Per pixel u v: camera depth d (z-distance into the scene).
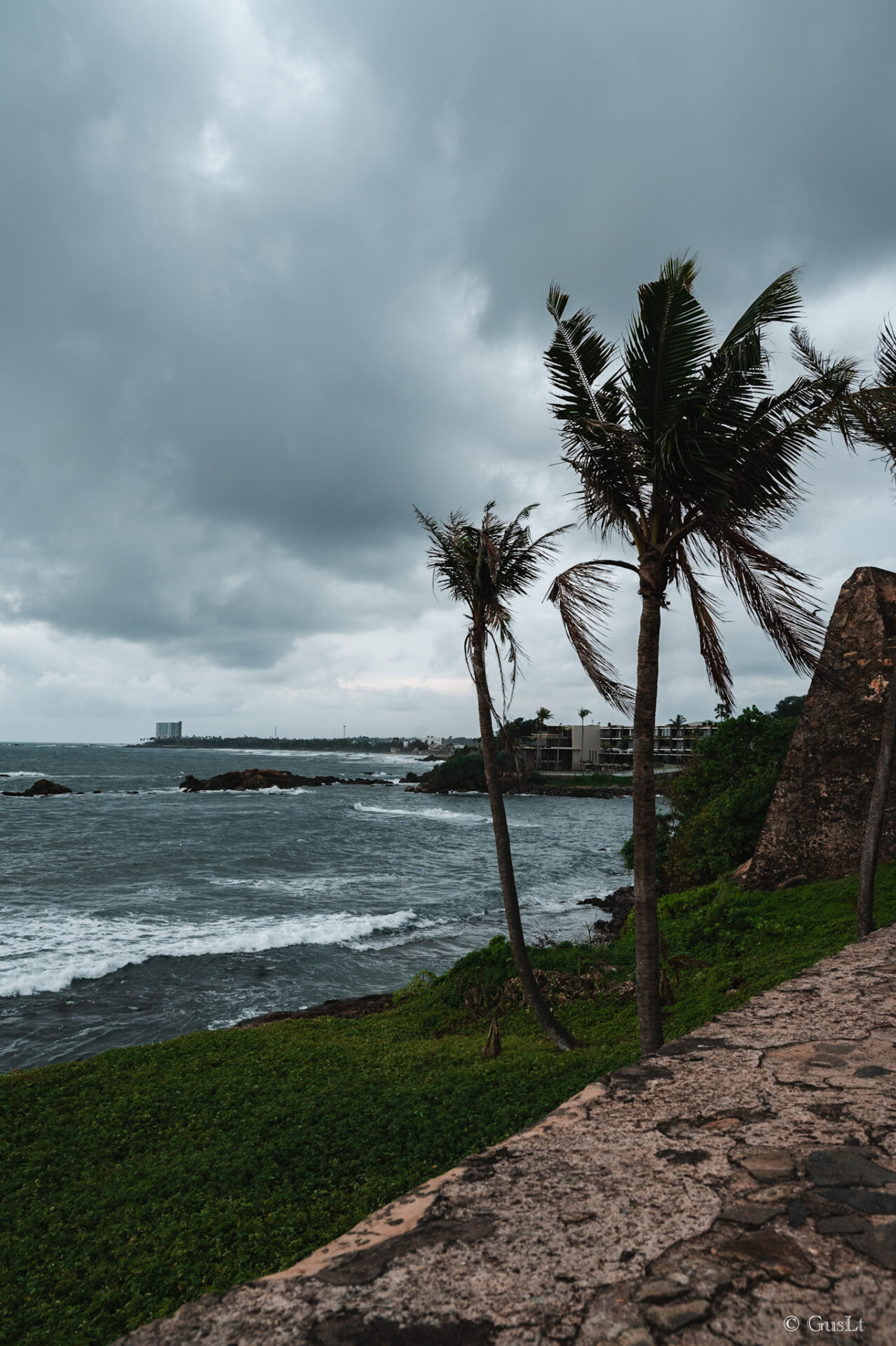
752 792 20.84
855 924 12.12
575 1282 1.69
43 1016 17.12
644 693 7.82
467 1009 14.30
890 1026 3.92
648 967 7.66
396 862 43.25
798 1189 2.14
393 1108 8.80
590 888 36.88
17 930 24.95
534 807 91.69
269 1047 12.45
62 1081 11.09
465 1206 2.11
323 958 22.17
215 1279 5.41
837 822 16.39
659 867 23.77
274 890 33.44
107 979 19.80
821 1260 1.77
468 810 86.31
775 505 7.32
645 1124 2.69
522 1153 2.47
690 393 7.09
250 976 20.34
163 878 36.09
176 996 18.62
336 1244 1.96
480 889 35.25
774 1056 3.45
